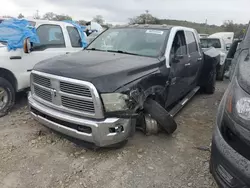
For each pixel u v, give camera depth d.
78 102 3.26
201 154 3.69
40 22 5.68
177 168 3.32
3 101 4.83
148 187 2.94
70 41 6.29
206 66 6.70
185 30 5.42
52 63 3.74
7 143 3.78
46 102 3.64
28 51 5.15
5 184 2.89
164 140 4.05
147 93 3.68
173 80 4.52
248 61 2.57
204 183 3.03
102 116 3.18
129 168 3.27
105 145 3.28
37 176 3.06
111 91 3.16
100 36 5.39
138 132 4.22
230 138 2.20
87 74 3.21
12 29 5.13
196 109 5.81
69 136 3.62
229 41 16.19
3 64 4.78
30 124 4.50
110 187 2.91
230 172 2.14
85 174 3.12
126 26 5.31
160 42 4.53
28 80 5.29
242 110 2.09
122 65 3.63
